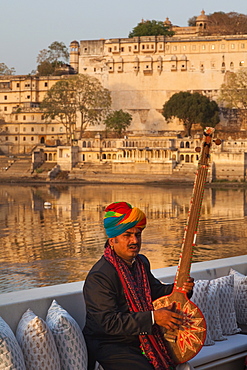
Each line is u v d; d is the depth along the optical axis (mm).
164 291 5566
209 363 6176
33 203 56094
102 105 108125
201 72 113938
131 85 117938
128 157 97875
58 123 121000
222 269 7641
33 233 34906
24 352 4883
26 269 23203
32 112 121375
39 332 4898
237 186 82125
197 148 5258
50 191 73750
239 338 6891
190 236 5234
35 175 99250
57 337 5133
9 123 122750
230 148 92188
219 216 43375
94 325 5227
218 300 6914
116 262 5297
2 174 101500
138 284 5336
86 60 120750
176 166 94375
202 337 5168
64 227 37750
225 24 131125
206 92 113625
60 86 106875
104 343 5195
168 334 5199
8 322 5348
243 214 44688
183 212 46719
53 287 6121
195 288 6719
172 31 126438
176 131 114625
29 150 121125
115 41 118625
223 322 7000
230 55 112375
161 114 116188
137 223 5285
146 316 4969
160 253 27234
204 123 102062
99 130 119062
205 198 60500
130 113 117875
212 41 113000
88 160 101688
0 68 145875
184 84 115000
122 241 5305
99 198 61281
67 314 5363
